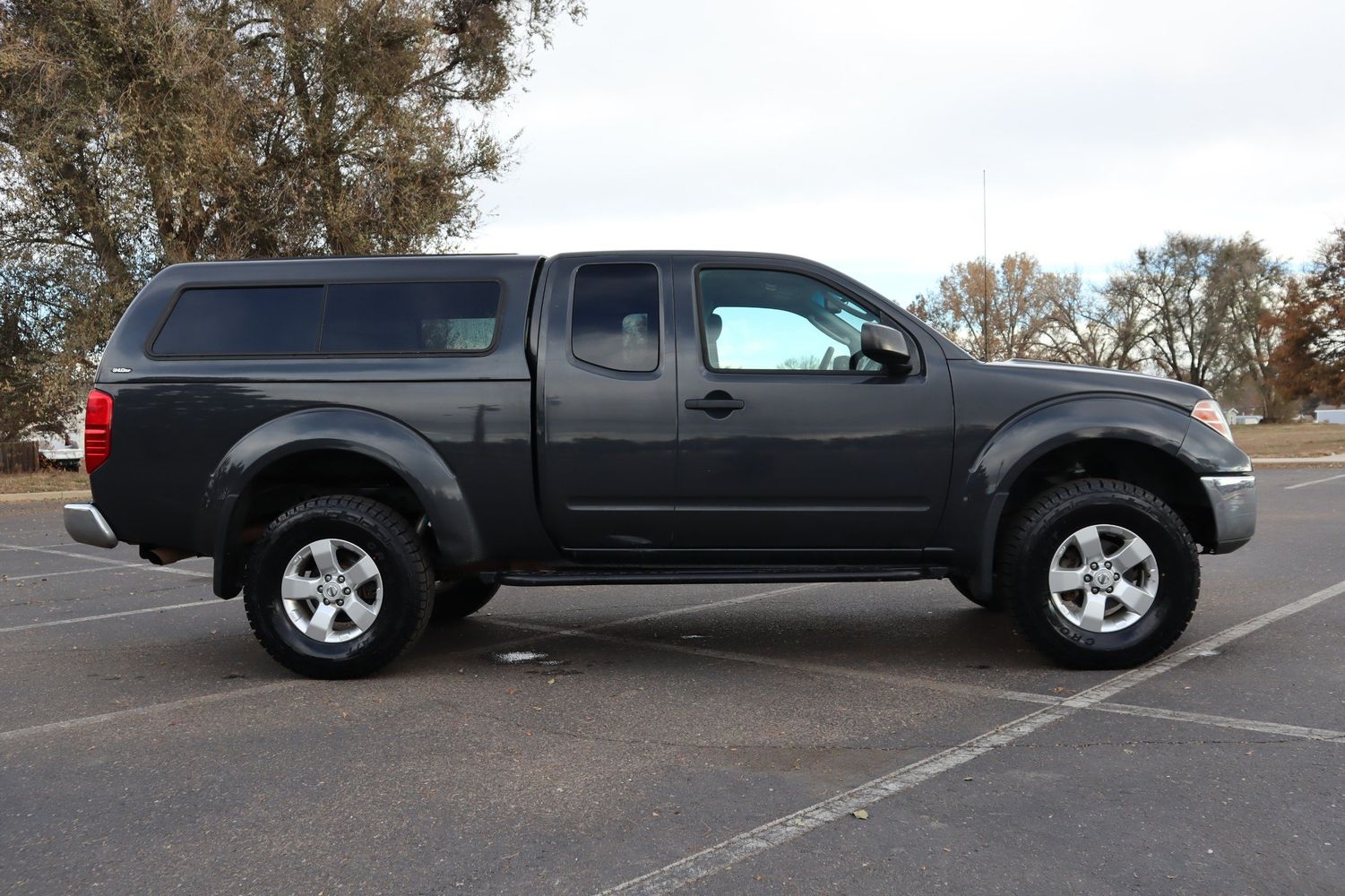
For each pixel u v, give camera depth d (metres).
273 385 5.21
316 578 5.21
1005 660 5.39
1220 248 67.19
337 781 3.68
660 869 2.92
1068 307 66.12
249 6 19.80
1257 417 84.00
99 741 4.20
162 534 5.26
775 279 5.26
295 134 19.86
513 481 5.14
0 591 8.24
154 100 17.80
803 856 2.99
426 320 5.29
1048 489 5.32
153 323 5.39
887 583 8.17
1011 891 2.75
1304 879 2.79
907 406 5.06
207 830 3.25
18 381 20.84
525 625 6.59
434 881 2.87
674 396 5.09
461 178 21.41
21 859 3.05
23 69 17.38
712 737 4.14
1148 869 2.86
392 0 19.92
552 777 3.70
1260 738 3.97
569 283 5.27
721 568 5.24
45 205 18.70
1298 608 6.49
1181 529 5.00
